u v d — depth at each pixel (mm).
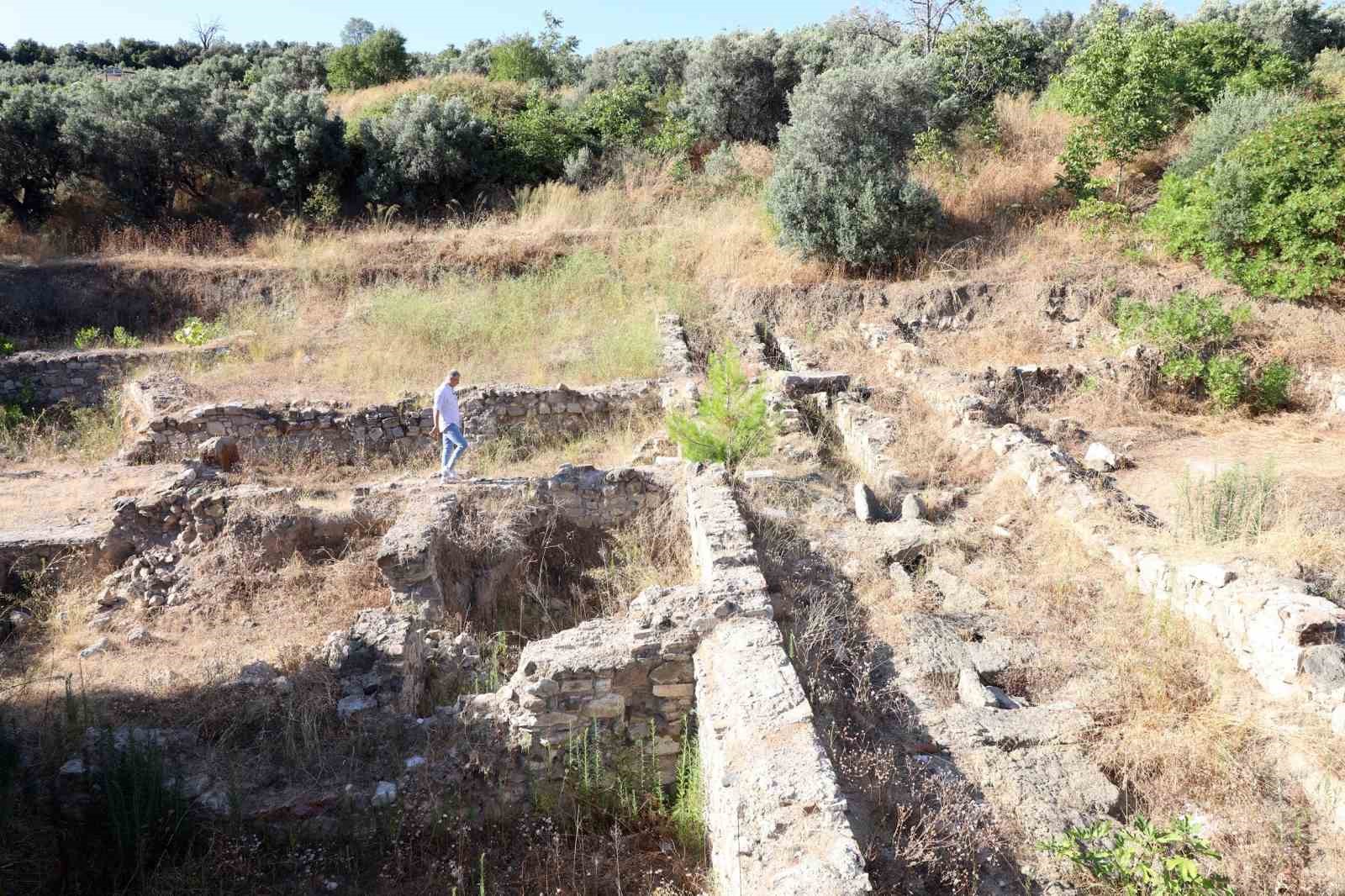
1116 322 12805
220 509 8094
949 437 9711
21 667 6262
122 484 9438
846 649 5809
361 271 17266
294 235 18859
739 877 3527
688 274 16500
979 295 14227
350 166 21047
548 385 11867
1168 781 4480
